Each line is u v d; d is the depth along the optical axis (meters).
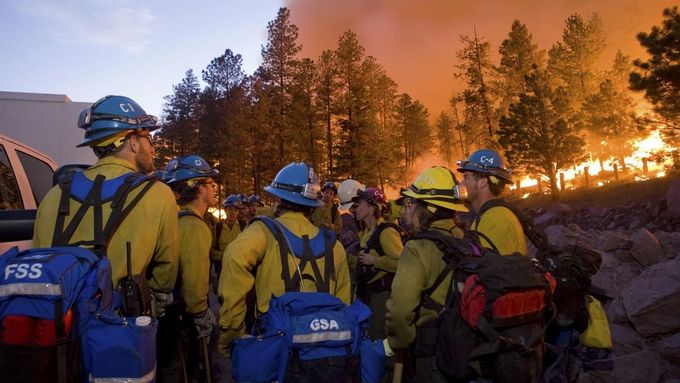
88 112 2.44
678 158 23.98
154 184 2.39
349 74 48.44
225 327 2.53
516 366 2.15
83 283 1.88
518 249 3.03
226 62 62.53
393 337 2.60
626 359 4.03
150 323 1.96
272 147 48.66
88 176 2.36
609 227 19.27
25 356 1.74
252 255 2.54
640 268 6.26
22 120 8.47
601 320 3.04
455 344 2.27
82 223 2.20
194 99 67.31
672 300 4.45
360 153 46.50
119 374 1.88
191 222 3.17
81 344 1.87
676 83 20.91
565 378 3.13
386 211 4.93
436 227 2.91
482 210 3.23
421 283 2.54
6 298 1.76
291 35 50.78
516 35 46.38
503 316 2.15
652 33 21.73
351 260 4.51
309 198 2.83
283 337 2.29
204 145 58.47
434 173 2.99
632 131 32.12
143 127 2.52
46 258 1.84
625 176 36.97
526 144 34.75
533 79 36.31
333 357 2.32
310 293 2.45
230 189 53.84
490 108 45.97
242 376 2.31
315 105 48.66
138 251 2.24
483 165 3.41
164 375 3.23
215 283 7.18
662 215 16.14
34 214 2.41
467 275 2.39
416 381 2.59
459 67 46.88
